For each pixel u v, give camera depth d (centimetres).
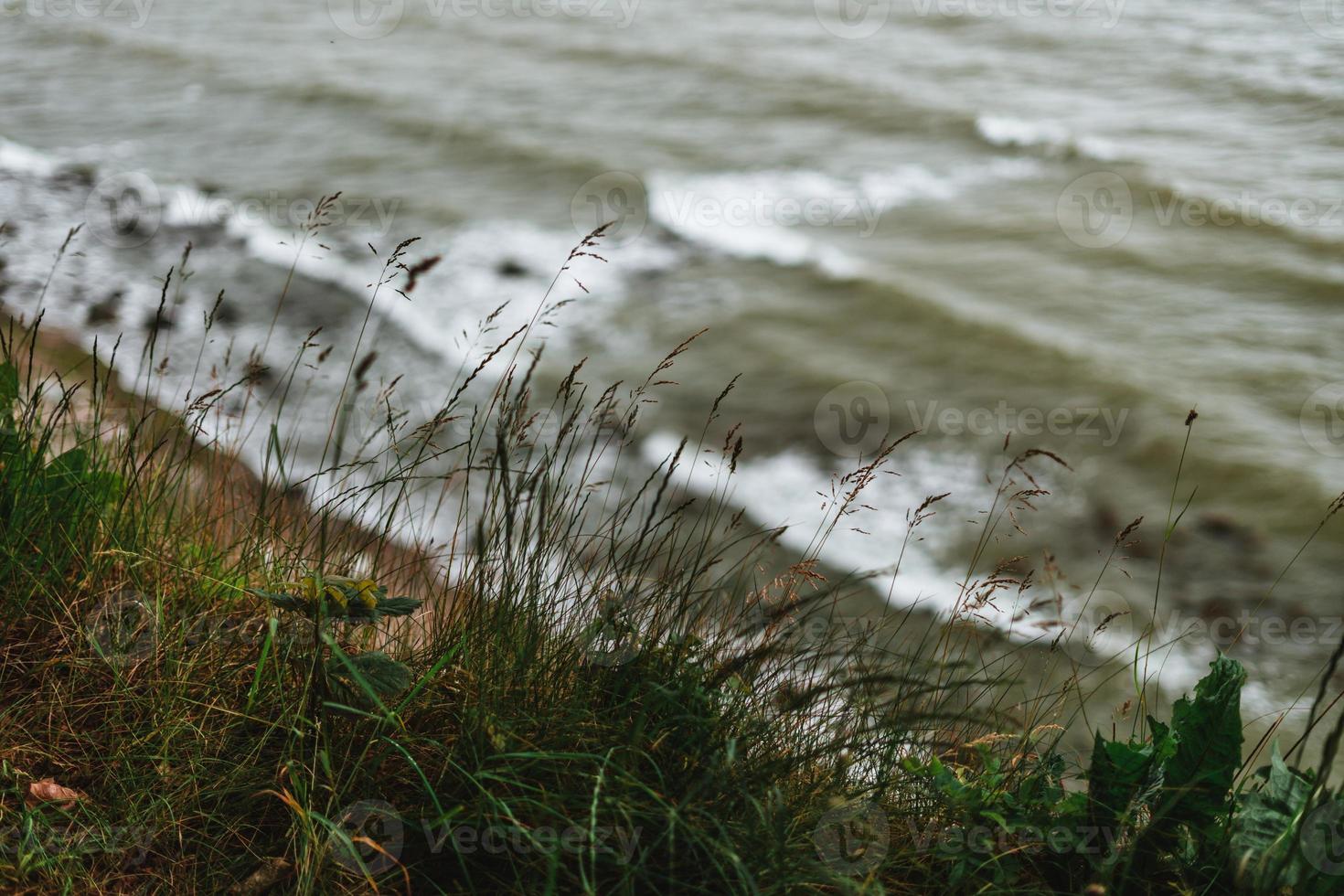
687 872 226
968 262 1786
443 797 243
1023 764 274
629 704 260
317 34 2983
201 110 2283
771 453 1265
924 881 248
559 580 290
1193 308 1636
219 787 250
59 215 1642
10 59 2556
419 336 1406
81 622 300
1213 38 2748
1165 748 249
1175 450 1284
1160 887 246
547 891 205
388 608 254
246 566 329
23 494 321
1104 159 2148
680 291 1656
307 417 1055
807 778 259
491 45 2906
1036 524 1145
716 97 2531
